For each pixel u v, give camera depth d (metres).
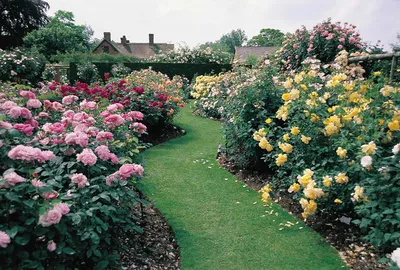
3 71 9.45
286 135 3.19
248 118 4.12
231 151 4.43
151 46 38.25
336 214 2.94
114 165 2.61
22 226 1.68
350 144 2.68
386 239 2.13
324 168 3.06
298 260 2.45
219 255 2.54
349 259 2.40
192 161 4.81
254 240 2.74
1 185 1.62
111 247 2.36
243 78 5.80
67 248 1.74
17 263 1.68
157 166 4.58
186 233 2.84
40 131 2.60
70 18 44.53
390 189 2.28
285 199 3.42
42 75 11.19
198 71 15.01
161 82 7.97
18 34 24.11
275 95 4.14
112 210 2.15
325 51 7.62
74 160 2.30
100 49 36.00
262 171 4.12
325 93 3.45
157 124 6.51
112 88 6.55
